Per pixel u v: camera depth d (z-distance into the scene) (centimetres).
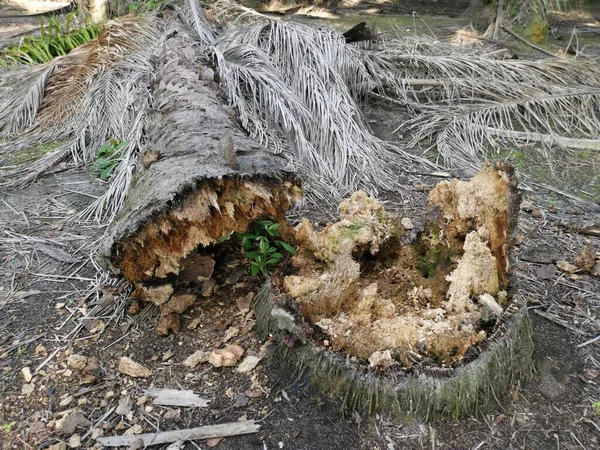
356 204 235
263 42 444
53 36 575
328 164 362
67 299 250
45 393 204
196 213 210
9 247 286
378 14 820
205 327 231
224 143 217
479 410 192
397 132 429
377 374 183
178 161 230
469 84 461
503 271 210
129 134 374
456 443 184
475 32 652
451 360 187
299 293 201
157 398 201
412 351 187
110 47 473
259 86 398
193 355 216
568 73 487
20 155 389
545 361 219
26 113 438
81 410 198
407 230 252
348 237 220
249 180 219
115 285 255
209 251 261
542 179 365
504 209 211
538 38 614
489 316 195
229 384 206
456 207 222
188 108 297
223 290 249
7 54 547
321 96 388
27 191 344
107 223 309
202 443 186
